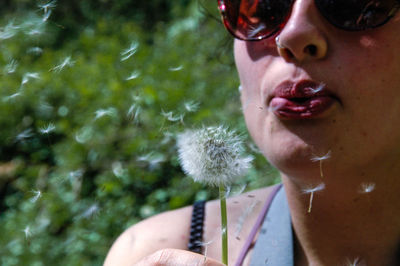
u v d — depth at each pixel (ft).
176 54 5.08
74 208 3.59
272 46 1.23
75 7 7.50
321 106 1.15
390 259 1.31
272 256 1.38
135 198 3.42
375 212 1.27
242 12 1.27
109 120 3.77
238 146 1.20
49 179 4.04
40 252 3.49
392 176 1.23
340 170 1.19
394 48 1.14
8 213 4.25
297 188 1.32
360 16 1.13
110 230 3.31
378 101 1.15
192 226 1.59
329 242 1.33
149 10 7.36
